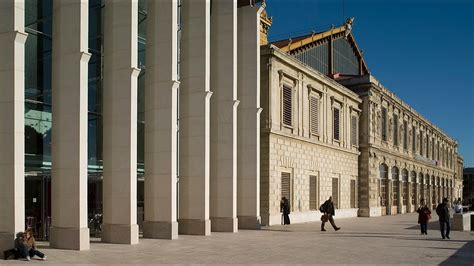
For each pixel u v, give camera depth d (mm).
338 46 62938
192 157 25703
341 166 45906
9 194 16484
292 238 24344
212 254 17609
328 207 29406
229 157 28375
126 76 21109
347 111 47594
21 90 16875
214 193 28484
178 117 28188
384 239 24672
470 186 161250
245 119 31172
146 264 14914
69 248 18250
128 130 20891
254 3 31953
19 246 15672
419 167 71375
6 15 16828
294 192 36406
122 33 21328
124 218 20703
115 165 21047
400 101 61406
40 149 22812
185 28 26422
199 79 25828
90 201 24594
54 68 19156
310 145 39250
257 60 31359
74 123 18406
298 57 52438
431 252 19359
